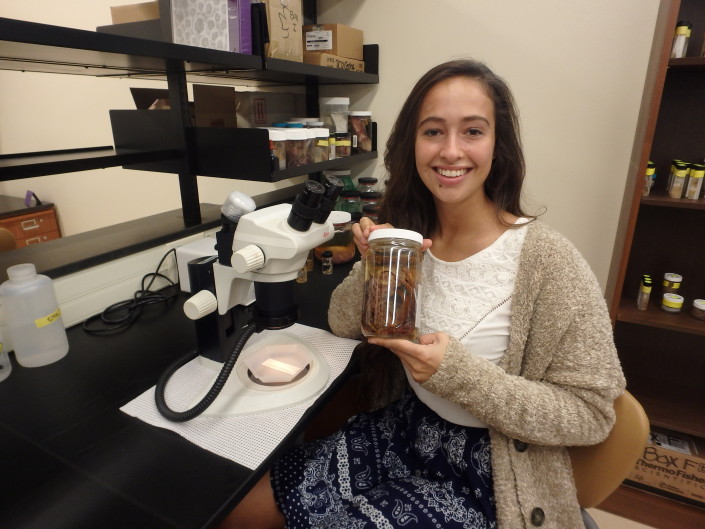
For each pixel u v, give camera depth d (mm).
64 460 702
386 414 1050
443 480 885
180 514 602
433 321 938
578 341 798
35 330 963
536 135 1660
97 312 1217
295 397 827
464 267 921
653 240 1577
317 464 925
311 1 1849
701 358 1615
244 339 810
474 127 833
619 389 792
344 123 1807
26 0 2395
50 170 1043
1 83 2729
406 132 940
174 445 729
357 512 805
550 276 821
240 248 776
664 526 1483
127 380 925
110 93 2352
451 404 895
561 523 846
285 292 812
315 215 756
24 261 1148
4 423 796
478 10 1632
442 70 837
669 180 1438
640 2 1406
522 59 1613
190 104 1387
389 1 1764
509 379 795
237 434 749
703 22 1361
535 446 859
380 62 1857
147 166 1503
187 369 917
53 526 589
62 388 901
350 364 962
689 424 1463
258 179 1334
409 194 1042
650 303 1518
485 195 977
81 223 2828
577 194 1656
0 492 644
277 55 1385
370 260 789
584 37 1508
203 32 1192
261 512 906
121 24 1330
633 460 804
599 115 1553
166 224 1485
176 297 1341
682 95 1423
